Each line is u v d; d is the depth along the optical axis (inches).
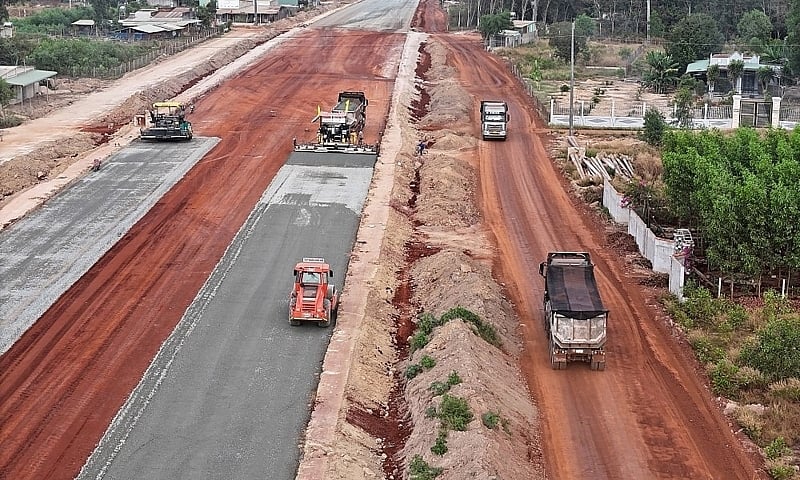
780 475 946.1
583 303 1192.8
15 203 1836.9
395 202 1911.9
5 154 2222.0
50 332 1257.4
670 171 1684.3
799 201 1402.6
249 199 1888.5
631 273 1556.3
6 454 960.9
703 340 1266.0
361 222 1755.7
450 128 2684.5
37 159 2166.6
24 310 1327.5
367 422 1051.3
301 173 2086.6
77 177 2028.8
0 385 1111.0
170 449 967.0
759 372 1168.2
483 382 1057.5
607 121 2723.9
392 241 1675.7
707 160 1652.3
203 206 1839.3
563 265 1275.8
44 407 1058.1
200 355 1186.6
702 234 1594.5
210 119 2684.5
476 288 1373.0
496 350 1200.2
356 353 1188.5
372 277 1472.7
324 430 999.0
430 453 940.0
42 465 940.0
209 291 1403.8
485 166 2281.0
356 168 2144.4
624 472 955.3
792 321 1261.1
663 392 1135.0
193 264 1520.7
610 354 1239.5
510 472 902.4
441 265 1523.1
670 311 1381.6
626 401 1109.7
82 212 1790.1
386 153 2289.6
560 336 1171.3
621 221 1817.2
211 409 1050.7
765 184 1504.7
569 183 2135.8
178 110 2400.3
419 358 1174.3
